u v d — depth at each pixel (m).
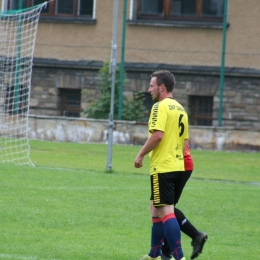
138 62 87.94
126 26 88.12
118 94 83.00
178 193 28.11
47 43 89.88
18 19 78.56
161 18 87.94
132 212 39.12
